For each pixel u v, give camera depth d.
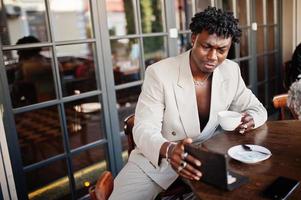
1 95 1.69
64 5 3.96
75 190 2.12
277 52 4.14
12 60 1.82
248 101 1.46
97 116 2.61
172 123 1.33
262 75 3.93
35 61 1.94
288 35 4.18
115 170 2.32
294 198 0.82
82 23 4.04
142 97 1.33
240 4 3.37
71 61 2.68
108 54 2.18
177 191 1.42
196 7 2.84
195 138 1.37
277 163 1.03
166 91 1.30
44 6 1.88
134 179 1.32
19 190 1.82
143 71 2.46
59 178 2.14
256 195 0.84
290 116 1.88
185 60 1.33
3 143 1.69
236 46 3.34
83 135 2.42
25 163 1.88
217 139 1.30
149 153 1.08
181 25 2.73
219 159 0.81
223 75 1.39
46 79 2.01
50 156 2.00
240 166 1.03
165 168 1.32
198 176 0.88
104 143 2.25
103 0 2.10
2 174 1.69
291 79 3.68
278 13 4.05
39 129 2.25
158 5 2.48
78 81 2.36
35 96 1.91
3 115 1.70
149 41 2.49
